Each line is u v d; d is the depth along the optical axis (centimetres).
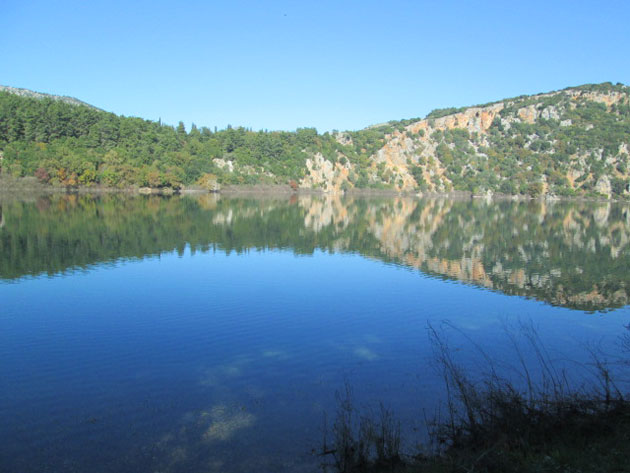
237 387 1273
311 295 2350
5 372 1349
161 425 1064
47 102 16875
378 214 8800
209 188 16138
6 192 11781
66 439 998
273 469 902
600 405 1035
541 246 4662
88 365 1409
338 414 1121
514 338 1778
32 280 2531
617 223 7850
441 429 1033
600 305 2333
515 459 823
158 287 2427
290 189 19000
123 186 13888
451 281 2841
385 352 1569
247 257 3469
